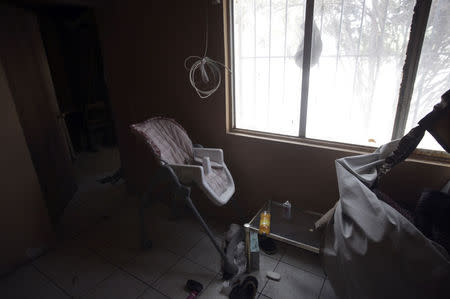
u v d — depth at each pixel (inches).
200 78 76.5
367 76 57.9
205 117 80.6
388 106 57.9
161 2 75.2
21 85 78.5
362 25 55.0
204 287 63.2
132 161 104.5
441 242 39.2
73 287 64.4
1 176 65.5
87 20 152.3
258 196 79.8
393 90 56.4
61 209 96.2
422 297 35.1
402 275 36.8
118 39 88.0
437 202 42.6
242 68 72.9
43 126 89.4
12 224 68.7
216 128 79.7
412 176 56.2
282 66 67.1
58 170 97.5
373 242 38.8
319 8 57.8
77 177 130.7
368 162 53.7
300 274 65.7
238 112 78.2
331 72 61.2
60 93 153.6
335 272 46.4
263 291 61.2
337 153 63.2
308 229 66.1
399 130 57.1
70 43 157.6
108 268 70.2
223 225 86.6
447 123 41.8
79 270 69.7
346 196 46.6
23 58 81.4
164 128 74.0
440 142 43.4
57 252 76.5
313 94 65.0
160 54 81.5
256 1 65.1
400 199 58.9
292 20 62.3
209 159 73.7
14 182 68.2
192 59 76.2
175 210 91.0
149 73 86.3
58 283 65.7
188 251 75.6
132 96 93.7
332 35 58.5
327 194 68.3
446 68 50.1
